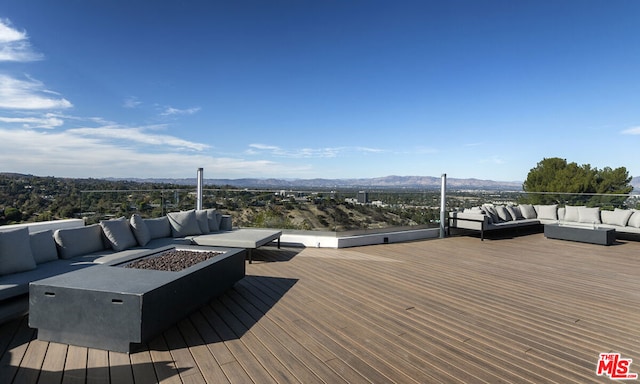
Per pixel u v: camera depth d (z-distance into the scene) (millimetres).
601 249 6551
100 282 2375
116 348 2180
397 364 2090
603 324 2844
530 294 3684
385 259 5445
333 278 4227
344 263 5105
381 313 3018
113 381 1843
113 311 2172
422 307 3201
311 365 2057
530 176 16828
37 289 2303
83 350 2205
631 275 4578
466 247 6652
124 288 2242
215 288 3182
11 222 5250
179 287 2578
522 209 8961
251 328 2629
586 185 15086
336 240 6414
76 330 2250
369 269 4746
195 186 7012
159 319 2326
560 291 3809
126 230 4449
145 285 2326
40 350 2195
